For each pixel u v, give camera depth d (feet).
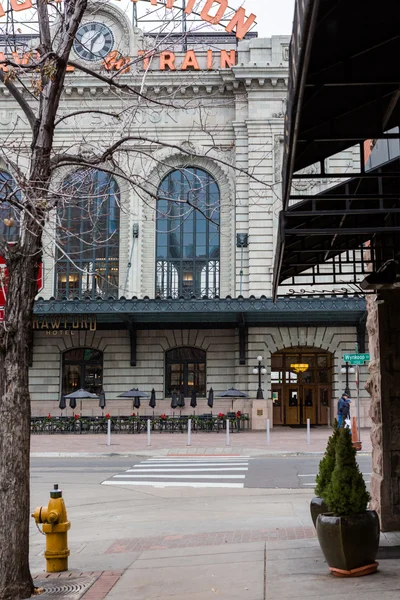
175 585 26.66
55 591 26.71
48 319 124.88
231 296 129.39
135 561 31.55
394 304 35.09
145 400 131.85
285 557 30.35
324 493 27.48
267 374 128.88
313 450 86.12
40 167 30.01
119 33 127.13
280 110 129.49
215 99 130.62
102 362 134.00
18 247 28.27
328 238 35.60
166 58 121.49
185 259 132.98
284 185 22.25
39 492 55.42
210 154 129.80
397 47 17.39
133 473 67.41
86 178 38.65
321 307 118.93
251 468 69.82
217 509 45.85
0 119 127.03
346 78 18.37
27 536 26.84
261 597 24.08
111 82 34.86
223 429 121.19
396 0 14.92
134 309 120.37
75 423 118.83
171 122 129.70
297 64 15.61
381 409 34.45
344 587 24.67
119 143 33.22
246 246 130.11
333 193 30.09
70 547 35.58
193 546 34.17
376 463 35.68
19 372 27.32
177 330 132.77
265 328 129.70
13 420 26.89
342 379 129.08
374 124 21.09
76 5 30.71
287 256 35.65
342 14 15.61
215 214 131.75
